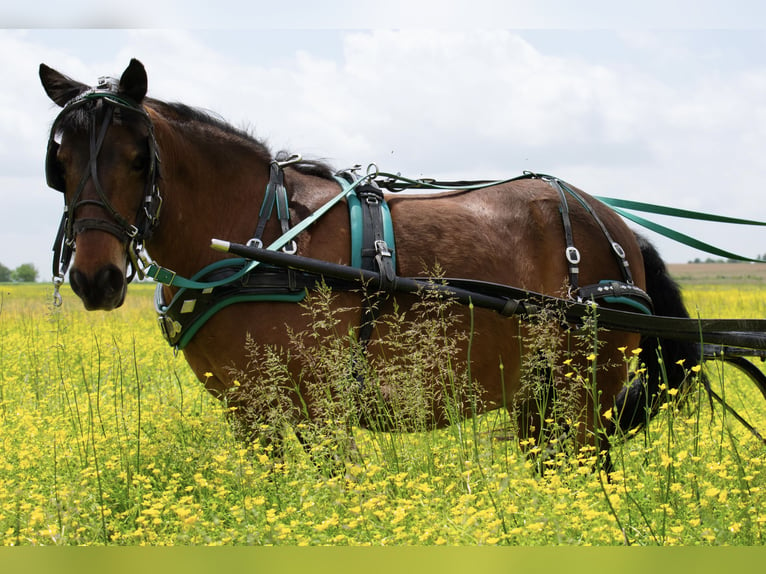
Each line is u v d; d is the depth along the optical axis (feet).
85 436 14.43
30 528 11.16
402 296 14.03
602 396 15.46
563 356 15.06
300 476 12.73
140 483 13.01
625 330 14.78
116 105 12.55
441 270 14.30
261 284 13.23
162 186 13.08
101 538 11.69
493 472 12.59
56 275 13.25
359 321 13.78
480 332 14.55
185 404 19.13
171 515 12.34
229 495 12.73
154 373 23.98
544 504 11.09
